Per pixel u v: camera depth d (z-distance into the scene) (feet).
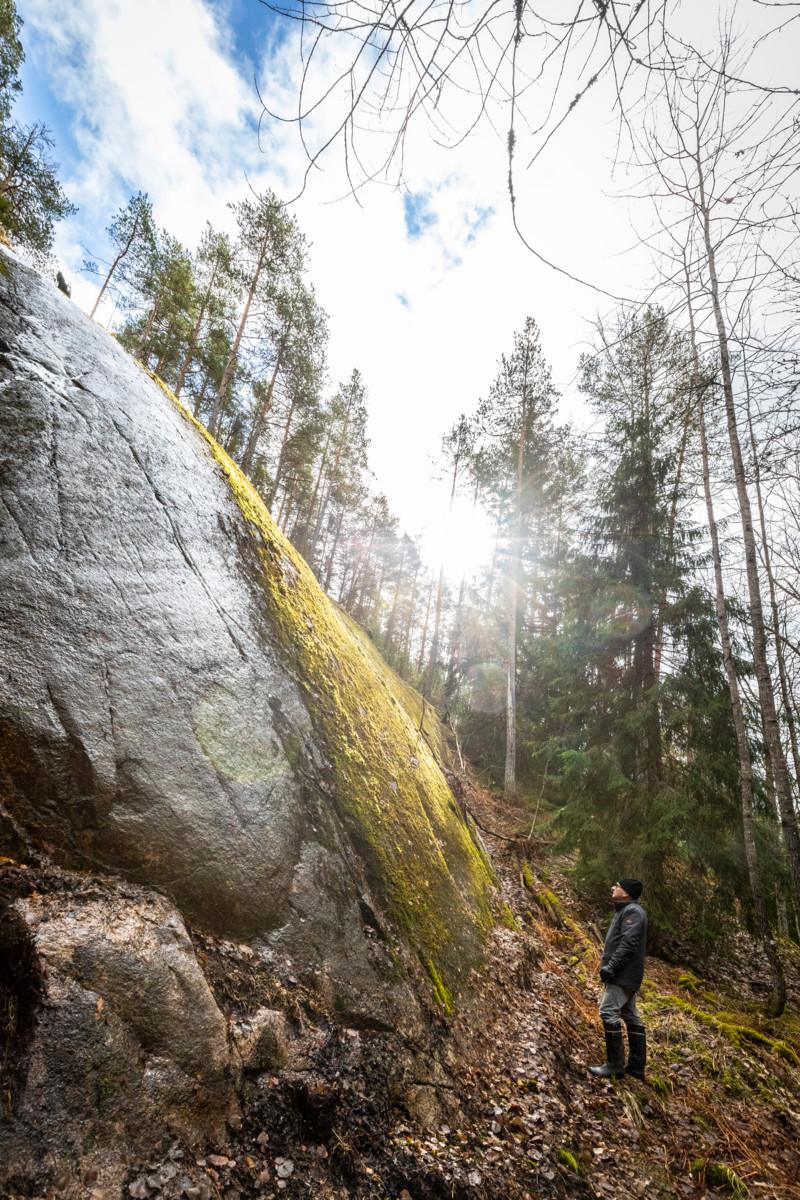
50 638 9.72
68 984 6.93
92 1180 6.01
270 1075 8.65
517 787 50.78
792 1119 14.80
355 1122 9.27
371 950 12.46
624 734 30.19
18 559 9.98
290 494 102.22
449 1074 12.00
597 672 33.91
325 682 17.97
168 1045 7.53
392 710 25.85
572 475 55.01
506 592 63.46
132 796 9.48
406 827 17.84
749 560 21.75
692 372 15.35
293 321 69.77
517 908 25.55
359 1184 8.46
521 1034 15.49
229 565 15.96
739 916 26.27
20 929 6.98
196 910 9.45
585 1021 17.99
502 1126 11.63
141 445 14.84
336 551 125.80
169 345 78.13
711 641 29.09
